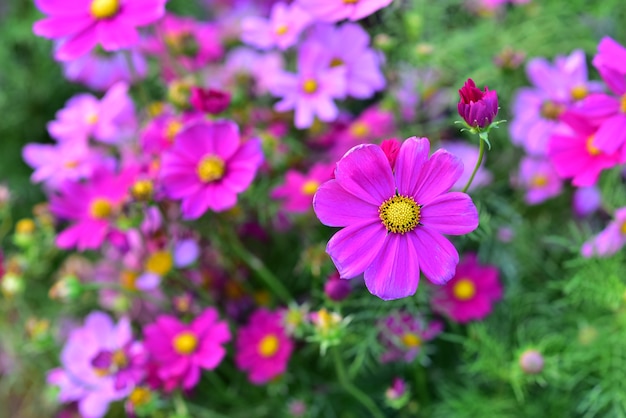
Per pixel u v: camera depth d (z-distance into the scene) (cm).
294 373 76
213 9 101
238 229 75
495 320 74
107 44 64
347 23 72
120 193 72
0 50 100
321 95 71
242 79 80
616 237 66
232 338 76
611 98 60
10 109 101
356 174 50
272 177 74
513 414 71
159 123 72
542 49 80
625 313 67
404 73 77
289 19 72
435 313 73
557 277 75
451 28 84
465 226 50
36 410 88
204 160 64
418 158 50
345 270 50
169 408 76
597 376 70
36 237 78
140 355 69
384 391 75
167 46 78
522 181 76
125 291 73
